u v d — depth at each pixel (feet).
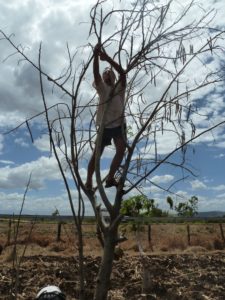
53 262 39.63
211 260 44.80
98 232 10.24
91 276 36.70
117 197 9.98
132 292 35.12
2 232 50.01
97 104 11.00
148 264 41.11
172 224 77.20
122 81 10.30
